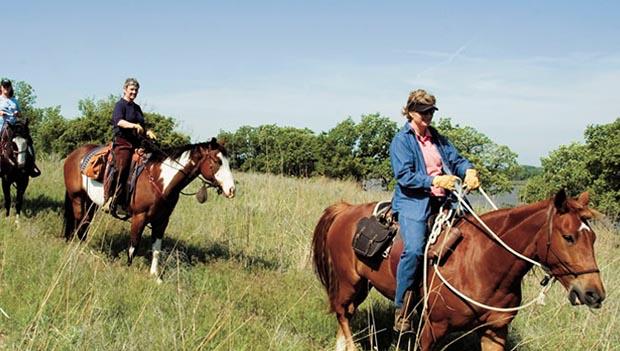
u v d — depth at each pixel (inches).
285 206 506.3
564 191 169.6
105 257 320.5
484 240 189.5
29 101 2687.0
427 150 206.1
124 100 333.7
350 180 796.6
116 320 222.5
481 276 187.0
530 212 179.8
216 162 320.5
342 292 239.6
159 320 228.4
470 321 191.6
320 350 244.7
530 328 269.9
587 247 165.0
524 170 2260.1
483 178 2158.0
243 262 354.3
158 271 322.7
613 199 1147.3
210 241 393.1
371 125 2623.0
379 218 218.5
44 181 529.7
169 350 202.8
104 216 387.5
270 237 421.1
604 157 1178.0
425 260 196.4
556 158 1315.2
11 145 378.9
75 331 201.5
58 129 2076.8
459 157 211.9
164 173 319.0
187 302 258.8
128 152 327.6
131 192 321.7
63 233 368.5
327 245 247.8
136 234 322.3
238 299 281.0
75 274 257.3
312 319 271.9
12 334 206.5
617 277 359.6
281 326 256.4
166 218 327.6
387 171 2546.8
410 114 203.2
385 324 273.0
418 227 199.0
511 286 185.3
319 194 609.9
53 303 225.9
